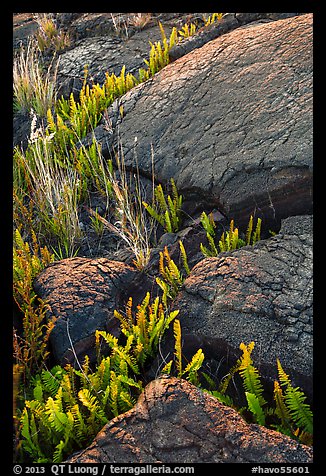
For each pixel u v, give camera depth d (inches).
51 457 116.3
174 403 111.2
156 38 285.0
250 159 166.7
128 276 154.5
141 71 244.2
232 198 164.7
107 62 274.4
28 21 335.3
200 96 201.8
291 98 177.2
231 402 120.6
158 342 136.6
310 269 136.9
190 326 135.3
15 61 268.4
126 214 172.6
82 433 116.2
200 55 220.7
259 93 185.9
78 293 146.0
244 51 205.9
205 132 187.8
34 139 189.0
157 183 191.0
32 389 128.3
